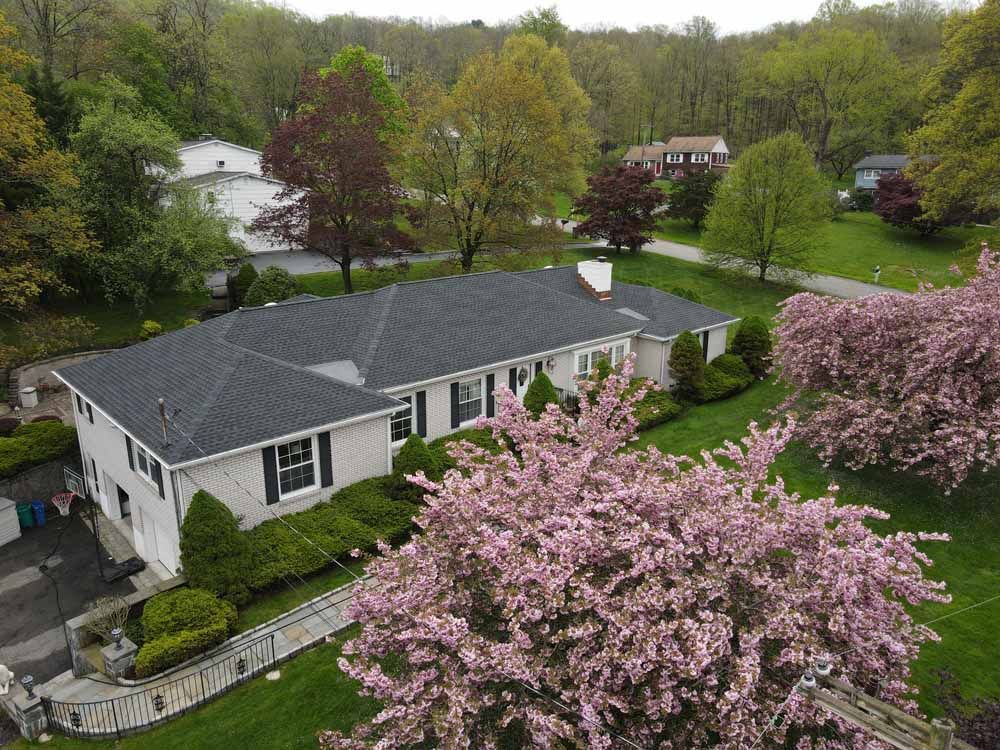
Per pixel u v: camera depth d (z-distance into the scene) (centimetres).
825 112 7044
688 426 2406
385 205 3475
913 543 1678
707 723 762
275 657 1323
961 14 3569
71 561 1812
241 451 1548
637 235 4703
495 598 836
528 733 800
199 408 1605
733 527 899
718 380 2698
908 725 636
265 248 4503
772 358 2664
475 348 2212
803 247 4003
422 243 3791
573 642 841
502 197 3872
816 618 873
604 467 1152
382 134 4722
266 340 1978
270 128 6919
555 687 766
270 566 1494
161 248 3166
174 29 5372
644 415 2347
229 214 4072
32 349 2911
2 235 2752
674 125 9375
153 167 3569
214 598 1405
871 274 4403
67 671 1378
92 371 1992
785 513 969
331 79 3516
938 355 1711
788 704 746
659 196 4772
